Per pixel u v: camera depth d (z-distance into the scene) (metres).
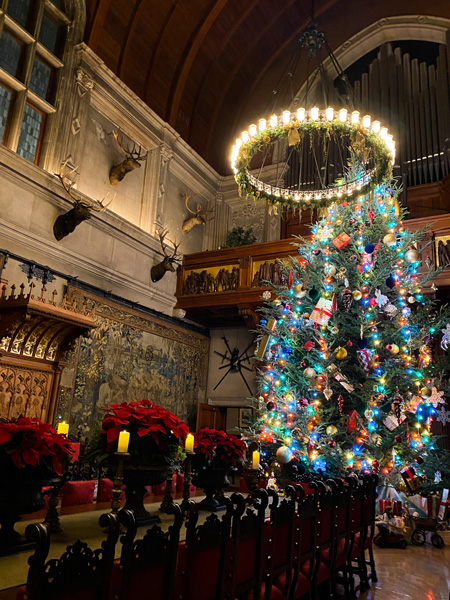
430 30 15.06
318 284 8.91
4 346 8.51
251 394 13.88
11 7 10.46
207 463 4.87
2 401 8.48
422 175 13.98
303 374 8.70
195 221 14.65
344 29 16.16
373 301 8.31
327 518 4.09
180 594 2.38
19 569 2.50
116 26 12.61
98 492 5.66
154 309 12.88
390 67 15.13
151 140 13.65
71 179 10.95
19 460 2.82
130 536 2.03
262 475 8.48
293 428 8.43
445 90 14.02
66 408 9.80
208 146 16.19
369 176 7.45
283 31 16.14
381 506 7.53
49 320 8.69
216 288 13.30
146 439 3.76
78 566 1.83
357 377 8.61
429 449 8.30
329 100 16.05
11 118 10.24
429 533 7.17
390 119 14.57
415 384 8.20
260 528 3.00
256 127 7.29
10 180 9.51
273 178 15.41
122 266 12.04
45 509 4.55
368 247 8.08
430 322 8.80
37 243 9.73
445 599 4.40
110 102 12.37
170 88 14.44
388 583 4.95
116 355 11.34
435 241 10.67
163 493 6.73
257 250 12.99
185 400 13.71
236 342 14.66
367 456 7.63
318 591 4.50
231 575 2.68
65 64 11.43
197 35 13.95
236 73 16.03
